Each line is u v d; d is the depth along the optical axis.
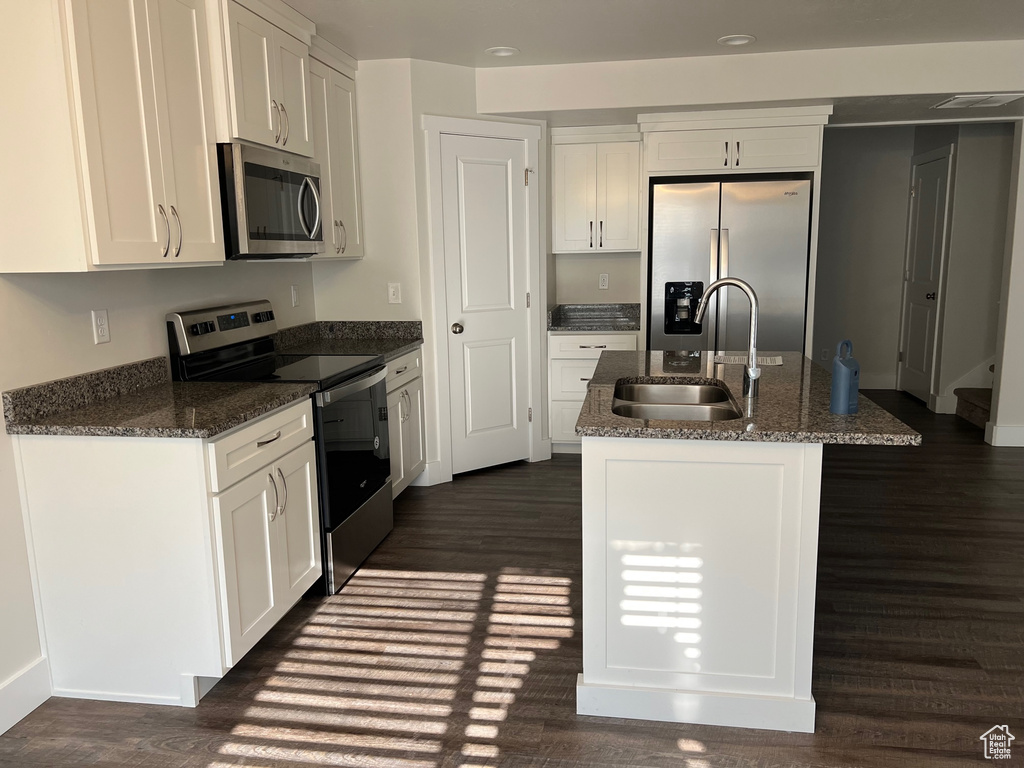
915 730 2.16
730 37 3.82
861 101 4.27
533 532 3.73
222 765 2.06
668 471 2.12
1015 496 4.14
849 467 4.71
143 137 2.32
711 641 2.19
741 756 2.06
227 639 2.28
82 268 2.11
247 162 2.87
